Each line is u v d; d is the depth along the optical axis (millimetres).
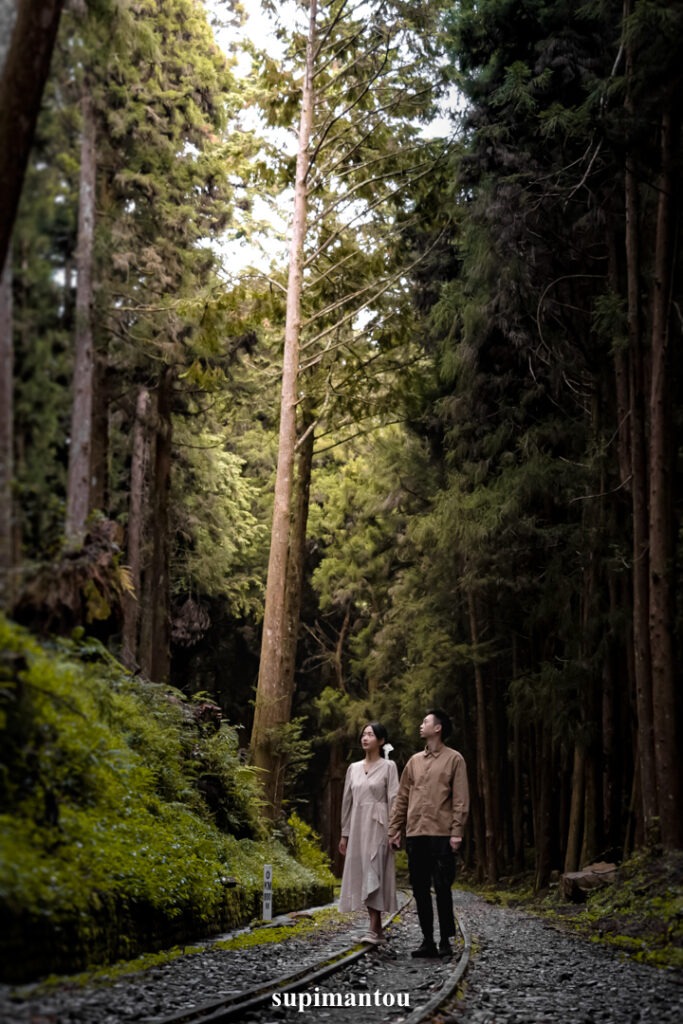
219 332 17344
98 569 8266
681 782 15914
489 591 25828
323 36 23125
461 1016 6504
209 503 24266
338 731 39750
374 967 8828
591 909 15781
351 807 11047
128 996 5898
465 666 31016
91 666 8242
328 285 25609
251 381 23859
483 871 33531
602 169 18672
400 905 18094
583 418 22219
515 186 18969
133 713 11133
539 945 11523
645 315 19141
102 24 9586
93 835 7543
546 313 20641
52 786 7027
